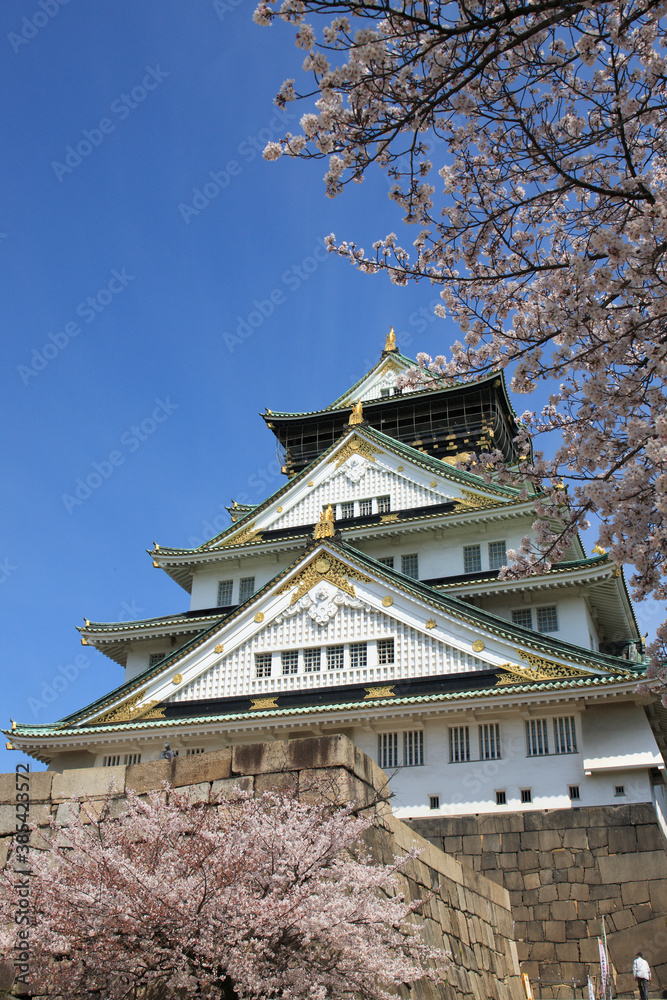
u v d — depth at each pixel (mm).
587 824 25750
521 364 13273
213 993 8953
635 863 24625
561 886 25000
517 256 14211
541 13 11719
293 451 53469
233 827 9984
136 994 9742
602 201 13797
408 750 29047
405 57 10898
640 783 25953
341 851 10742
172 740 32125
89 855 9477
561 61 12703
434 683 29984
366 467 42625
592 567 33188
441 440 48406
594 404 13062
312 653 32750
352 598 33031
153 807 10547
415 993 13086
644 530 12266
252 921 8922
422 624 31406
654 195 11805
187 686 33719
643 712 26953
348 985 9344
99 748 33250
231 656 33812
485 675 29375
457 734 28781
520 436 15891
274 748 12727
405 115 11484
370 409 50875
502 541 38062
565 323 12078
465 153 13922
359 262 14586
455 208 14141
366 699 30500
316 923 9000
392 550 39844
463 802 27469
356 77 11016
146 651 42156
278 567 42250
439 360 15695
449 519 38219
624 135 12375
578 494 13648
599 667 27422
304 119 11539
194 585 43531
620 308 11977
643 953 23219
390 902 10680
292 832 9812
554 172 13750
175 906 8906
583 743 26984
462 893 17250
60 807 13305
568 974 23531
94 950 9078
